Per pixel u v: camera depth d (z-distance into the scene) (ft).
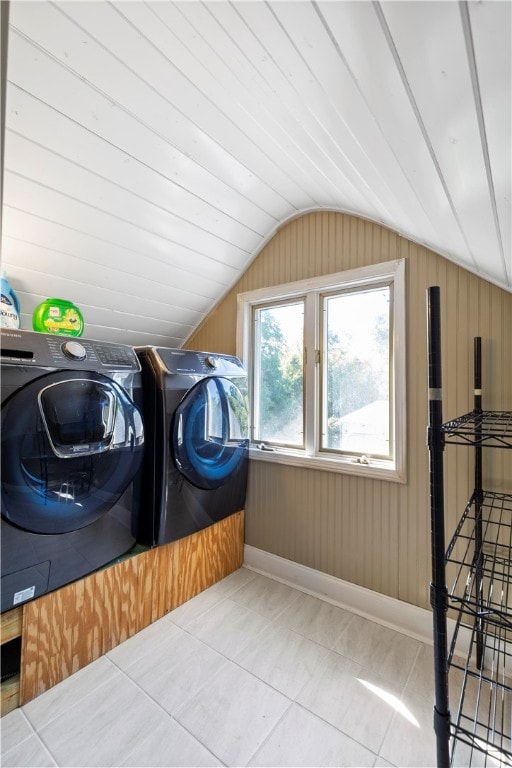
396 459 5.92
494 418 4.55
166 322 8.40
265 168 5.65
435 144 2.55
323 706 4.41
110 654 5.15
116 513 5.33
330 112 3.13
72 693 4.50
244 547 7.78
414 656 5.26
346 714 4.31
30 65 3.72
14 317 5.31
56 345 4.60
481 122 2.05
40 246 5.55
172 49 3.57
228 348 8.31
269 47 2.81
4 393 4.01
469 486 5.33
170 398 5.75
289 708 4.38
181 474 5.95
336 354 6.85
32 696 4.37
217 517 6.88
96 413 4.93
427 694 4.60
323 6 1.90
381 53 1.96
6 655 4.50
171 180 5.50
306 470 6.97
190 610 6.20
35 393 4.27
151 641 5.44
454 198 3.24
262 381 7.90
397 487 5.97
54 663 4.58
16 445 4.09
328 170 4.94
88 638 4.95
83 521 4.81
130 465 5.44
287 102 3.57
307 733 4.07
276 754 3.85
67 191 5.04
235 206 6.45
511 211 2.86
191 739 3.98
